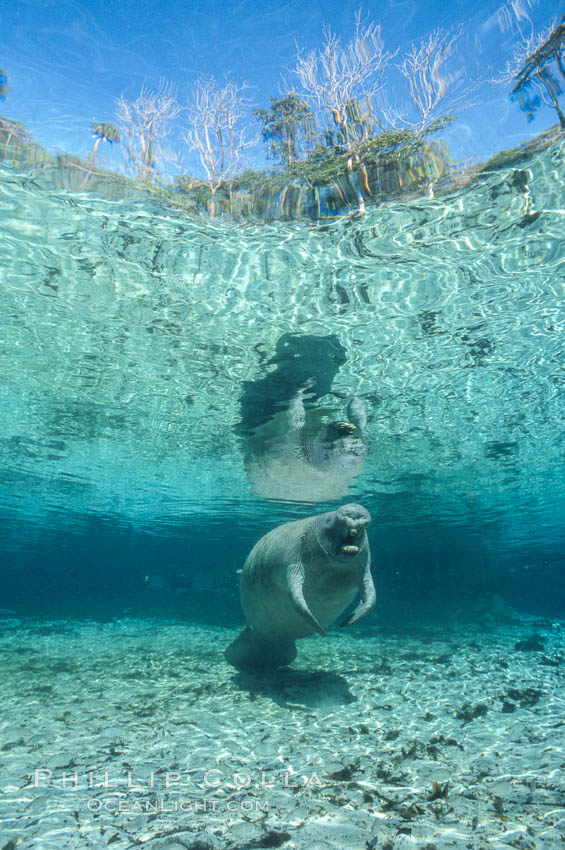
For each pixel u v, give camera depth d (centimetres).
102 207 645
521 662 1081
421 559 5116
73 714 639
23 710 660
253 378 1088
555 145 584
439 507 2452
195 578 2858
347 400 1166
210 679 862
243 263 752
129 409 1290
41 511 2817
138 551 5256
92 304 848
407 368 1046
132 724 592
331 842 311
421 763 453
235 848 305
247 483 1844
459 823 333
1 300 834
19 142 593
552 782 399
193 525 3027
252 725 588
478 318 889
